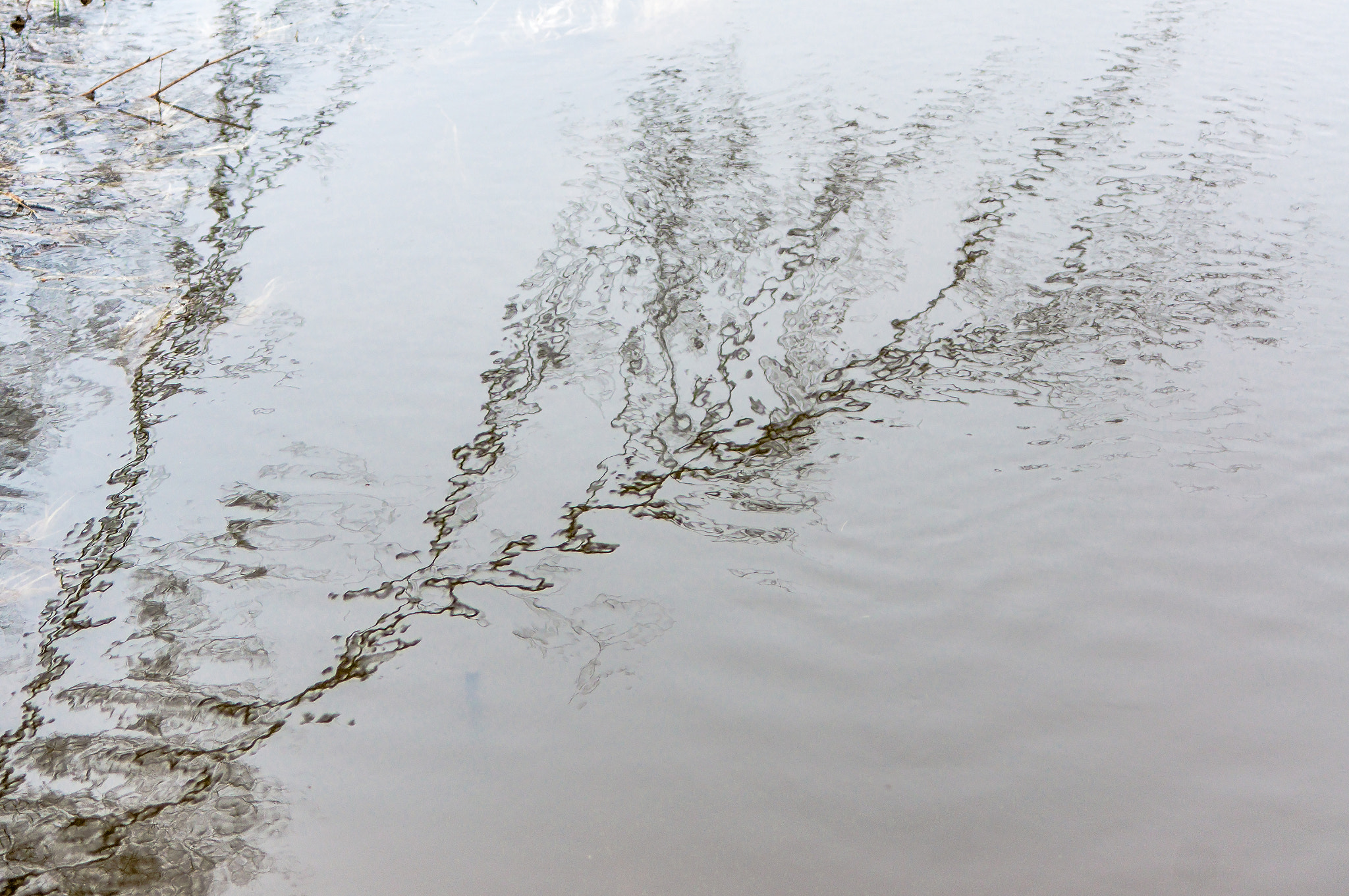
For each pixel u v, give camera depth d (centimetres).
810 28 883
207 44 855
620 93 759
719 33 877
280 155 670
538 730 296
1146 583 344
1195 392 433
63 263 554
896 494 385
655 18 906
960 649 322
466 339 481
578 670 315
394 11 931
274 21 908
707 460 405
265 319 498
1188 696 305
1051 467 395
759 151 667
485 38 870
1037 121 697
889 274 527
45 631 331
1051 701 304
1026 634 327
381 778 283
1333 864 258
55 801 280
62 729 300
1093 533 364
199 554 360
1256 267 521
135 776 286
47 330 495
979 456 402
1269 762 286
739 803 276
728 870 259
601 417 430
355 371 460
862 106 727
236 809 275
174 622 334
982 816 272
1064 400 432
